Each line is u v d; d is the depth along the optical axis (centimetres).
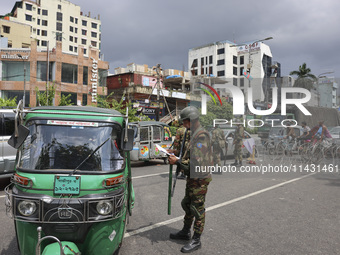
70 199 261
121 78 3753
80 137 304
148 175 923
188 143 341
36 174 276
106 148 303
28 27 5325
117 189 288
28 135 302
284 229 407
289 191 621
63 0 7712
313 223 428
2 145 746
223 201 556
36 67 3173
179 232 383
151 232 408
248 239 376
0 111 758
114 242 280
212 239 378
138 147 1134
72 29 7894
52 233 258
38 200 258
